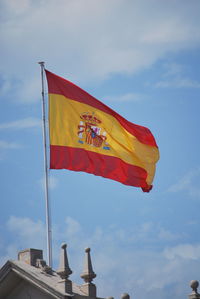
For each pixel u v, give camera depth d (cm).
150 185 12388
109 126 12219
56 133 11912
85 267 10538
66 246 10381
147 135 12388
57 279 10569
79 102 12162
